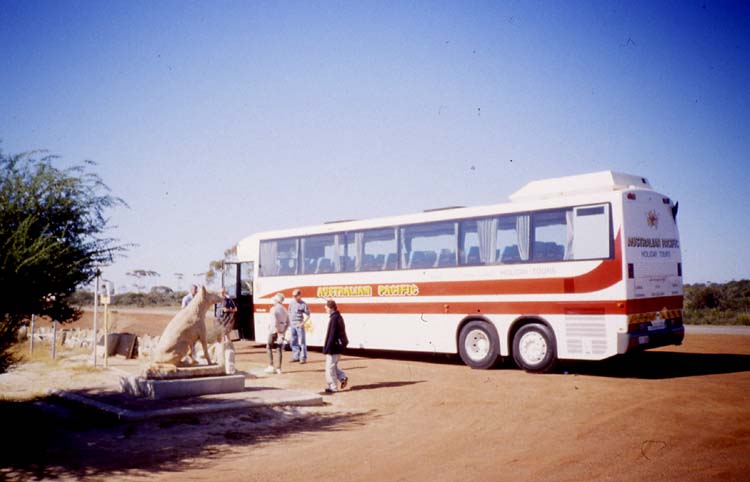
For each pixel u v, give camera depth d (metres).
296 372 17.00
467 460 8.00
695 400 11.31
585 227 14.77
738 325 32.84
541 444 8.69
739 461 7.54
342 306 19.98
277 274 22.38
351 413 11.36
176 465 8.03
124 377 13.00
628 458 7.82
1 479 7.40
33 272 8.67
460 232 17.25
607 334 14.16
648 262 14.69
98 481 7.36
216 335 21.66
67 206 9.57
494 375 15.42
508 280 16.05
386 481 7.21
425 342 17.80
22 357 9.89
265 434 9.77
